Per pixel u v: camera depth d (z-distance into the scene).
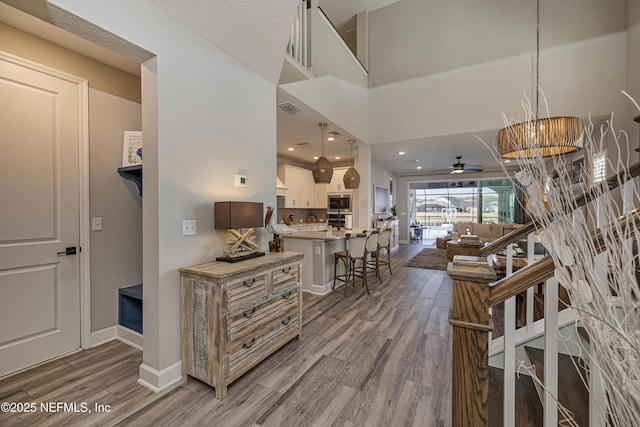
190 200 2.08
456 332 0.98
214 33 2.18
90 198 2.51
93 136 2.53
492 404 1.42
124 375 2.07
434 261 6.55
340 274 4.71
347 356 2.35
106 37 1.66
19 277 2.12
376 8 5.30
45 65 2.23
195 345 1.93
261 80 2.75
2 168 2.04
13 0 1.37
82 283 2.45
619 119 3.68
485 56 4.44
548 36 4.06
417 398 1.83
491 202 9.19
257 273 2.10
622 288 0.64
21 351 2.12
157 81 1.87
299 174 7.07
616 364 0.62
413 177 9.98
